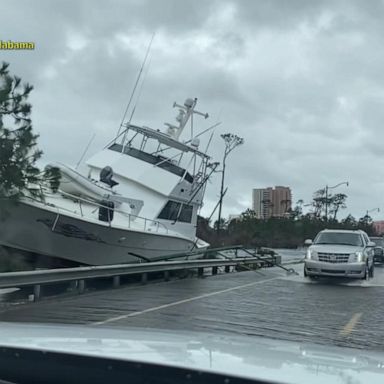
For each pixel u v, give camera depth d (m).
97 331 2.96
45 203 15.05
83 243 16.25
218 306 12.55
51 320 10.20
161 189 20.23
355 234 21.09
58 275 13.50
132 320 10.35
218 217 51.41
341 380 2.09
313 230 72.88
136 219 19.20
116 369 2.18
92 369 2.21
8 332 2.71
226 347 2.66
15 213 14.70
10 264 14.35
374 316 11.63
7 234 15.11
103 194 17.61
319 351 2.80
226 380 2.02
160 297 14.09
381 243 39.50
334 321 10.87
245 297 14.41
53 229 15.38
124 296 14.22
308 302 13.69
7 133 13.91
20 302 12.67
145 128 22.00
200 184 22.17
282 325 10.22
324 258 19.70
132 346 2.49
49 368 2.27
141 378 2.14
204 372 2.07
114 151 21.66
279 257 28.88
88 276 14.68
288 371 2.15
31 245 15.62
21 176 13.85
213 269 23.61
